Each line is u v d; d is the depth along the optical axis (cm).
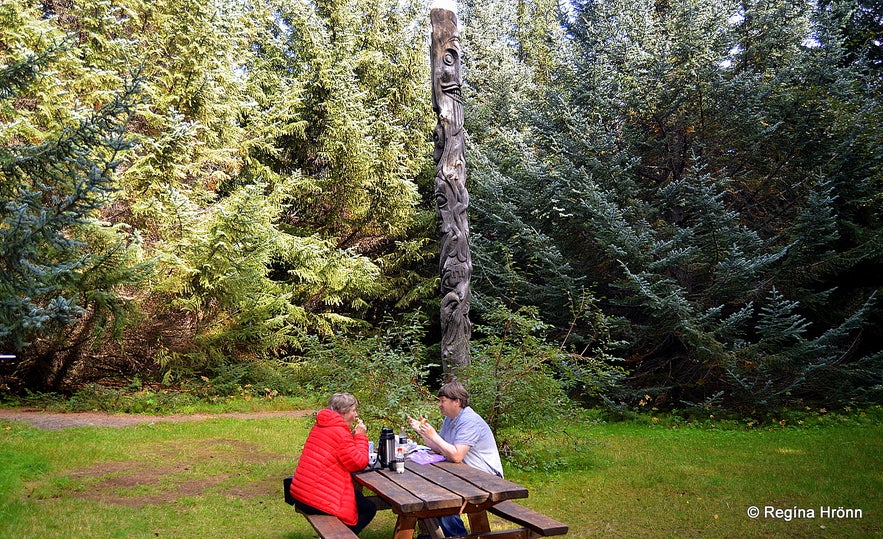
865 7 1577
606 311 1444
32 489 606
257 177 1645
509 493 383
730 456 820
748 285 1224
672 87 1355
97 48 1338
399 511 357
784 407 1203
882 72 1605
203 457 784
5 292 696
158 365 1392
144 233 1382
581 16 1773
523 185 1458
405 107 1922
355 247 1647
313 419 767
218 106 1448
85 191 717
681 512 571
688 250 1184
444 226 789
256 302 1393
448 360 772
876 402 1185
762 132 1245
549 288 1313
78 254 1080
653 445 908
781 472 723
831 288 1256
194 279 1304
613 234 1229
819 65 1280
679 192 1322
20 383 1302
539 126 1563
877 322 1341
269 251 1354
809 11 1434
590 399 1334
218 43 1434
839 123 1260
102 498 595
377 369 681
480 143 1839
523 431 761
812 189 1195
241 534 506
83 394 1232
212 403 1295
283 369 1459
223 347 1457
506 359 752
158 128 1404
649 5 1636
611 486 664
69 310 712
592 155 1395
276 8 1895
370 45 1961
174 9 1423
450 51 808
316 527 400
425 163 1912
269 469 724
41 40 1138
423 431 474
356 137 1683
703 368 1282
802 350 1125
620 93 1423
